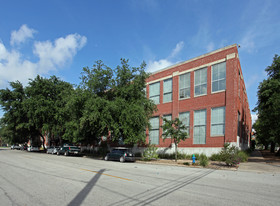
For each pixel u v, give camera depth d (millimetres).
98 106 19641
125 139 20453
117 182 8500
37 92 34344
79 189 7188
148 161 19938
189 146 23016
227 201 5891
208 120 21969
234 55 20938
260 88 24422
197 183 8594
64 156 27109
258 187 7988
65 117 32531
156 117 27453
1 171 11625
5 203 5578
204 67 23312
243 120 28156
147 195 6438
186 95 24609
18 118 35969
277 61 23156
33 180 8883
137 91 21625
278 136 21250
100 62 22422
